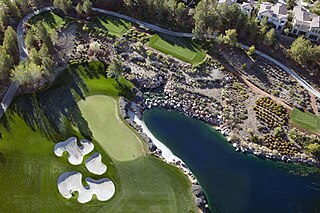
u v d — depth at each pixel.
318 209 79.81
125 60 111.69
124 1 130.38
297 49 113.44
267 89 107.44
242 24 122.50
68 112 92.94
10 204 71.94
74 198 74.56
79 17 125.75
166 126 94.75
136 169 81.69
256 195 80.81
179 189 78.81
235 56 117.31
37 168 79.06
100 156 83.31
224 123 96.44
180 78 107.81
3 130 85.94
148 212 73.50
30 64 93.88
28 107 92.44
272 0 142.75
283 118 98.69
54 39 111.12
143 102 100.25
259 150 90.38
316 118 99.88
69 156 82.50
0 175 76.75
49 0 130.88
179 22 128.38
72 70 105.31
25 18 121.69
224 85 107.69
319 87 110.12
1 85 95.88
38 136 85.75
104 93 100.00
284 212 78.31
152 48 116.88
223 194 80.00
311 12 135.75
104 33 119.62
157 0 124.19
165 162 84.50
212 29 123.44
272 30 116.81
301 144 92.88
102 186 77.62
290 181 85.00
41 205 72.50
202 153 88.75
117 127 91.06
